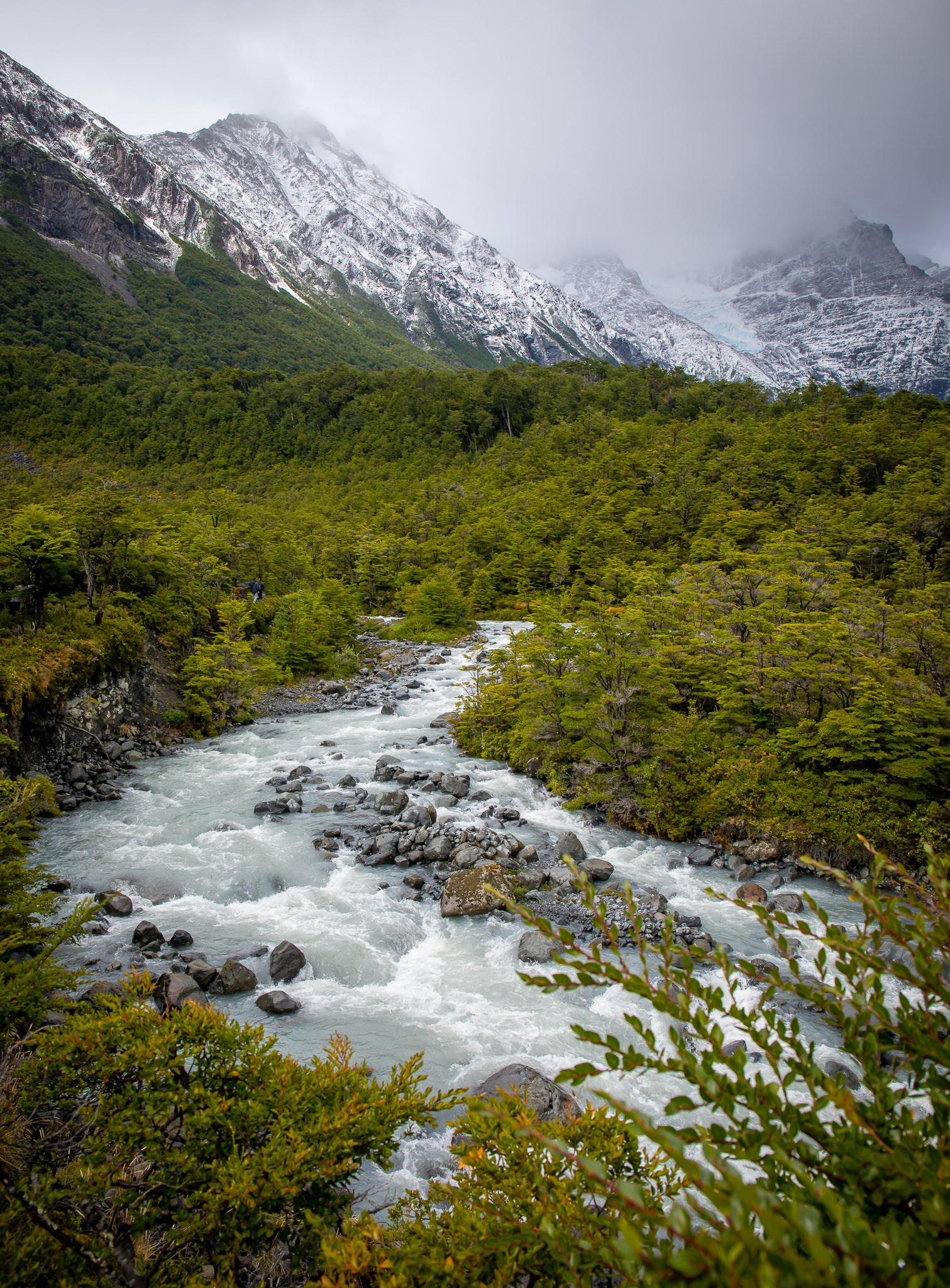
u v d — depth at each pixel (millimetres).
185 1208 4660
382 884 15578
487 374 161625
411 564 77188
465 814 20062
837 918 14711
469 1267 3480
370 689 38312
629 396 138750
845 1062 9805
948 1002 2508
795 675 22047
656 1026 10797
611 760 21391
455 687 38719
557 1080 2576
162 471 134125
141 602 32500
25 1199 4145
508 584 72375
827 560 42812
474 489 105062
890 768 18031
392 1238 4230
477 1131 4520
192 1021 5195
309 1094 5059
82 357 187375
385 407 155375
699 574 40000
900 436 80750
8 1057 5840
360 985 11789
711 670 25000
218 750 26812
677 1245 4242
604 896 15094
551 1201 3418
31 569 25234
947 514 53469
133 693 27656
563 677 23469
